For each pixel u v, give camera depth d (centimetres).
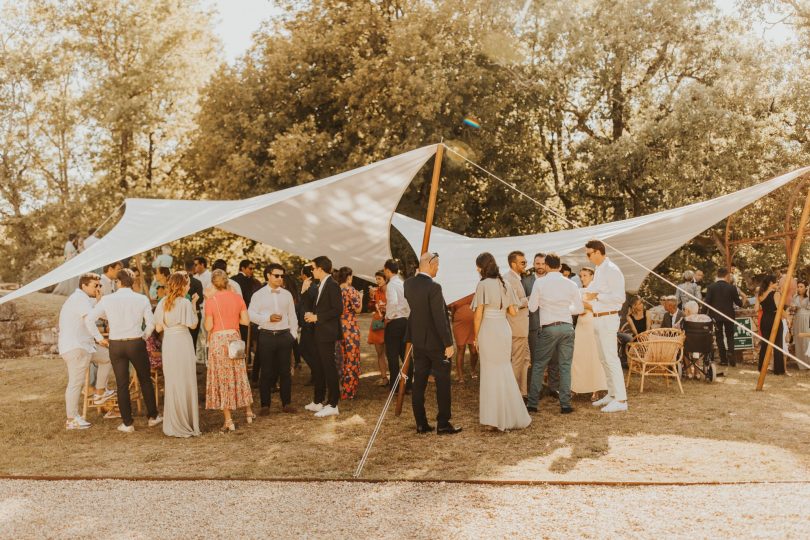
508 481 477
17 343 1299
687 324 895
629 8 1778
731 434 607
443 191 1848
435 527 397
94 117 2714
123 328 672
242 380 674
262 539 387
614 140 1994
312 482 491
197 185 2495
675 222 853
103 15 2730
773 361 968
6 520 425
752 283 1402
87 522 419
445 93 1673
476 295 634
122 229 866
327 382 734
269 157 1930
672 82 1931
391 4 2006
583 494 451
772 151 1816
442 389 632
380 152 1800
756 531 376
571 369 745
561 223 2131
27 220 2950
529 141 1994
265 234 945
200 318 946
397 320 838
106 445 623
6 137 3008
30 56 3003
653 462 526
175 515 428
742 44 1825
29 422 725
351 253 1017
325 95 1958
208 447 609
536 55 1923
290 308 758
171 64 2630
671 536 374
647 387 861
